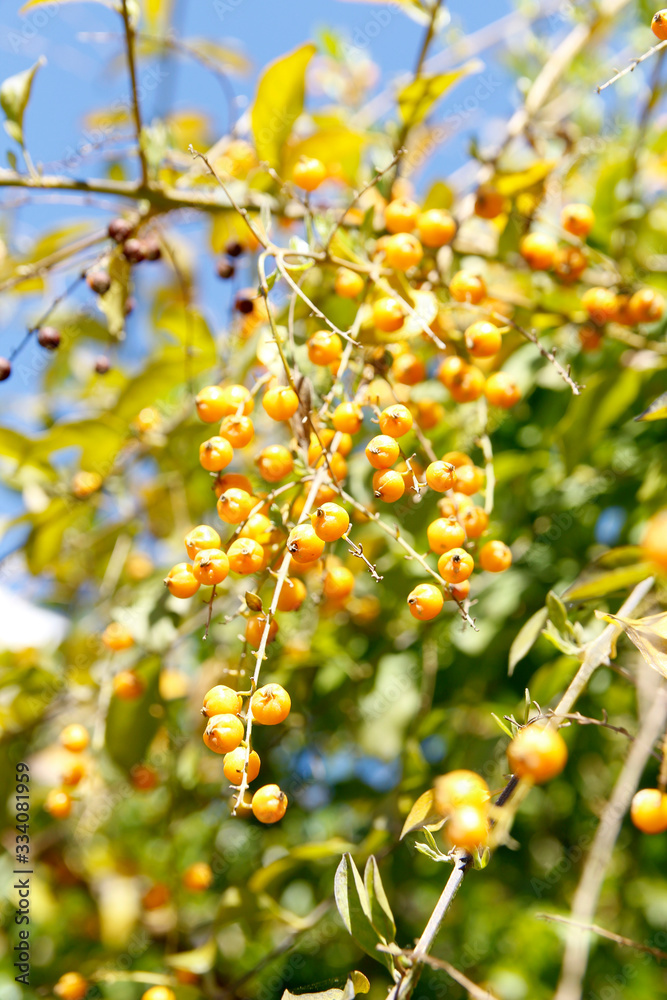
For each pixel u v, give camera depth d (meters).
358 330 0.47
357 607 0.63
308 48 0.51
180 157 0.55
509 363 0.57
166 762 0.64
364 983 0.40
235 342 0.58
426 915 0.67
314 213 0.51
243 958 0.62
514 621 0.59
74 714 0.70
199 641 0.66
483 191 0.53
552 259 0.52
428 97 0.53
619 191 0.58
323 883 0.63
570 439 0.55
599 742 0.62
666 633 0.40
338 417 0.44
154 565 0.75
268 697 0.40
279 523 0.43
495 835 0.38
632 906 0.67
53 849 0.73
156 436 0.60
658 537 0.35
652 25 0.41
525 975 0.64
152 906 0.65
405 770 0.54
